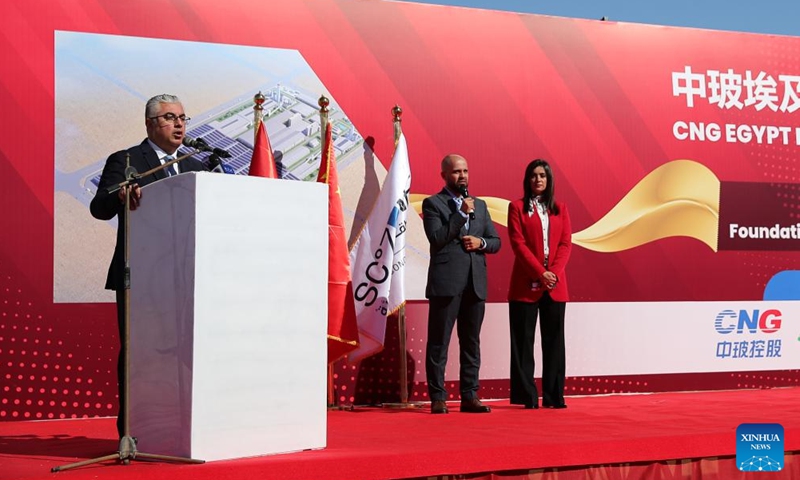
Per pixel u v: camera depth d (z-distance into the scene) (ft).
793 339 23.08
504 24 21.57
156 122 13.00
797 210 23.24
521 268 18.95
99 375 18.54
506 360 21.13
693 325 22.35
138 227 12.00
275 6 20.10
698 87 22.72
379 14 20.74
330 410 19.03
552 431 14.58
